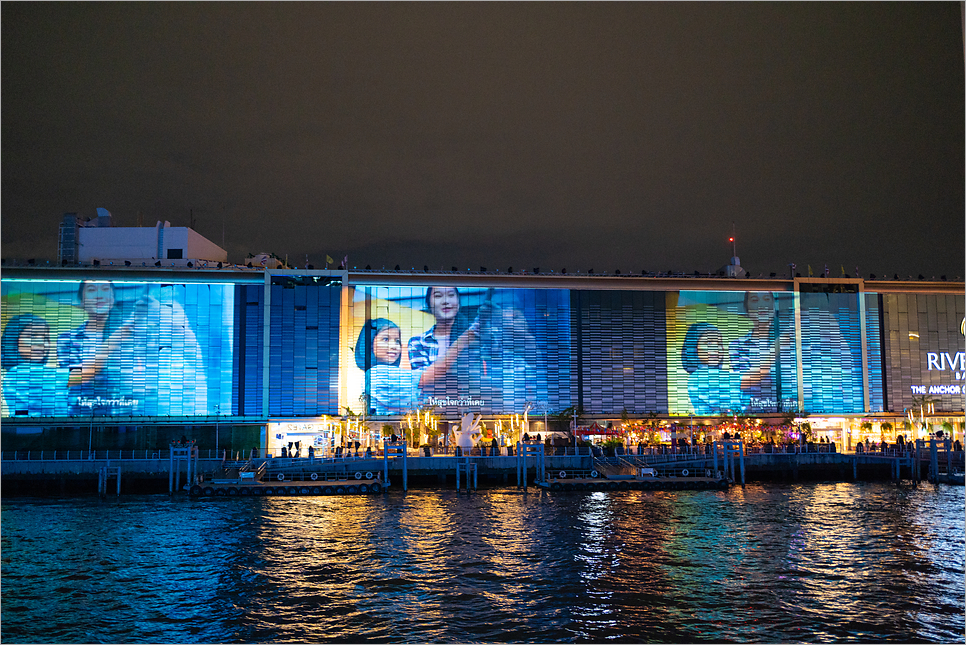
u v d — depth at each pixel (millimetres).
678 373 164250
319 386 152625
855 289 168750
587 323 163125
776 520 85000
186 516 88688
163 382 149000
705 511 90688
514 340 161000
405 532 79375
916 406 167500
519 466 110312
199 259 163250
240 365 151375
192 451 109938
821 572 64312
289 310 153750
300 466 111812
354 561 68188
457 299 160500
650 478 109438
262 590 60156
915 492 105188
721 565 66562
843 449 144500
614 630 51781
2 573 64938
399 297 159000
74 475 108062
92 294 149375
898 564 66562
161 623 53406
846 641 49938
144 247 158500
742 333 166250
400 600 57625
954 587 60094
